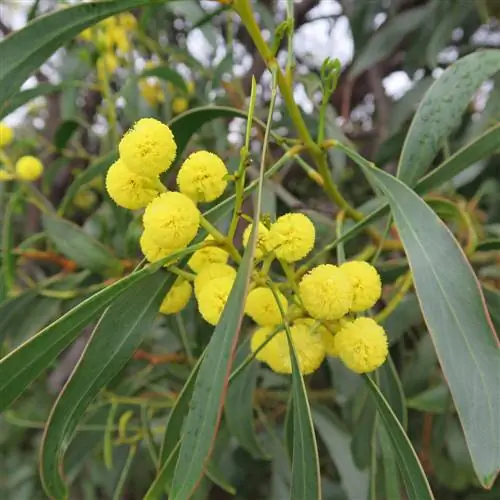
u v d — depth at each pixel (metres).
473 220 0.22
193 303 0.21
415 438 0.25
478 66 0.14
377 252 0.15
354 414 0.19
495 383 0.09
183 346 0.22
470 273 0.09
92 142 0.32
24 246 0.22
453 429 0.22
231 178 0.10
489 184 0.24
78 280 0.22
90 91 0.32
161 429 0.24
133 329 0.11
